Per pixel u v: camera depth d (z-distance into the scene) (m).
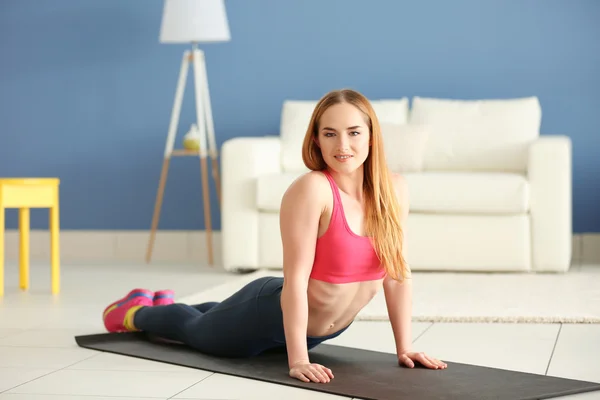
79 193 6.26
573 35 5.73
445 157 5.45
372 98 5.96
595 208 5.73
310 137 2.46
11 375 2.55
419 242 4.95
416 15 5.90
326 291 2.46
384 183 2.46
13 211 6.27
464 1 5.84
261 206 5.05
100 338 3.07
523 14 5.79
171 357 2.75
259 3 6.05
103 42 6.20
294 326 2.43
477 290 4.21
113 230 6.24
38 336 3.18
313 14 6.00
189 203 6.18
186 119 6.15
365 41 5.96
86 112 6.24
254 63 6.07
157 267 5.59
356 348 2.90
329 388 2.31
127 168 6.22
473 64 5.85
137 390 2.36
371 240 2.45
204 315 2.75
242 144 5.14
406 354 2.61
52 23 6.24
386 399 2.20
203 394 2.30
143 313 3.02
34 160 6.30
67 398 2.28
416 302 3.85
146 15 6.16
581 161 5.75
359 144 2.39
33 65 6.28
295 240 2.40
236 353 2.71
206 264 5.78
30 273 5.21
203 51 6.12
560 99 5.76
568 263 4.88
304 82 6.03
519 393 2.24
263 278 2.62
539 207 4.86
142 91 6.19
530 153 4.89
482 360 2.73
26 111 6.29
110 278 4.99
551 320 3.40
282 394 2.29
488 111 5.48
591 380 2.46
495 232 4.89
